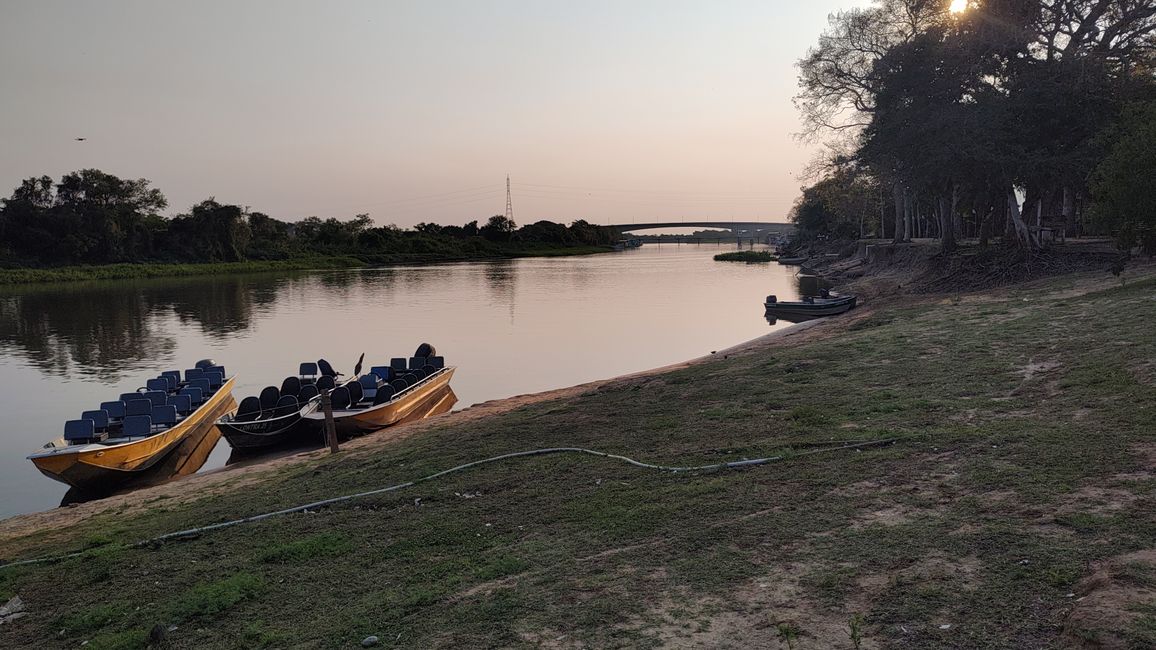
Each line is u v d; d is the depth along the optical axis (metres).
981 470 8.68
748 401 15.02
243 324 48.47
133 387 29.12
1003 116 38.81
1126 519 6.72
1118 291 23.14
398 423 21.91
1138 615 4.97
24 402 26.69
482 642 6.12
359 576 8.12
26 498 17.09
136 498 15.13
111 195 120.56
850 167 49.28
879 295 46.34
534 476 11.23
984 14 40.66
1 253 105.81
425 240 169.50
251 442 19.58
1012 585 5.90
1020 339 17.52
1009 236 43.25
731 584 6.68
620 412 15.77
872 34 47.41
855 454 10.10
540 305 56.66
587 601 6.67
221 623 7.32
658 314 48.91
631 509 9.08
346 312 54.53
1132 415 9.91
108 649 6.92
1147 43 39.81
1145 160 22.48
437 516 9.89
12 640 7.66
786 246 154.12
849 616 5.83
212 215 127.12
